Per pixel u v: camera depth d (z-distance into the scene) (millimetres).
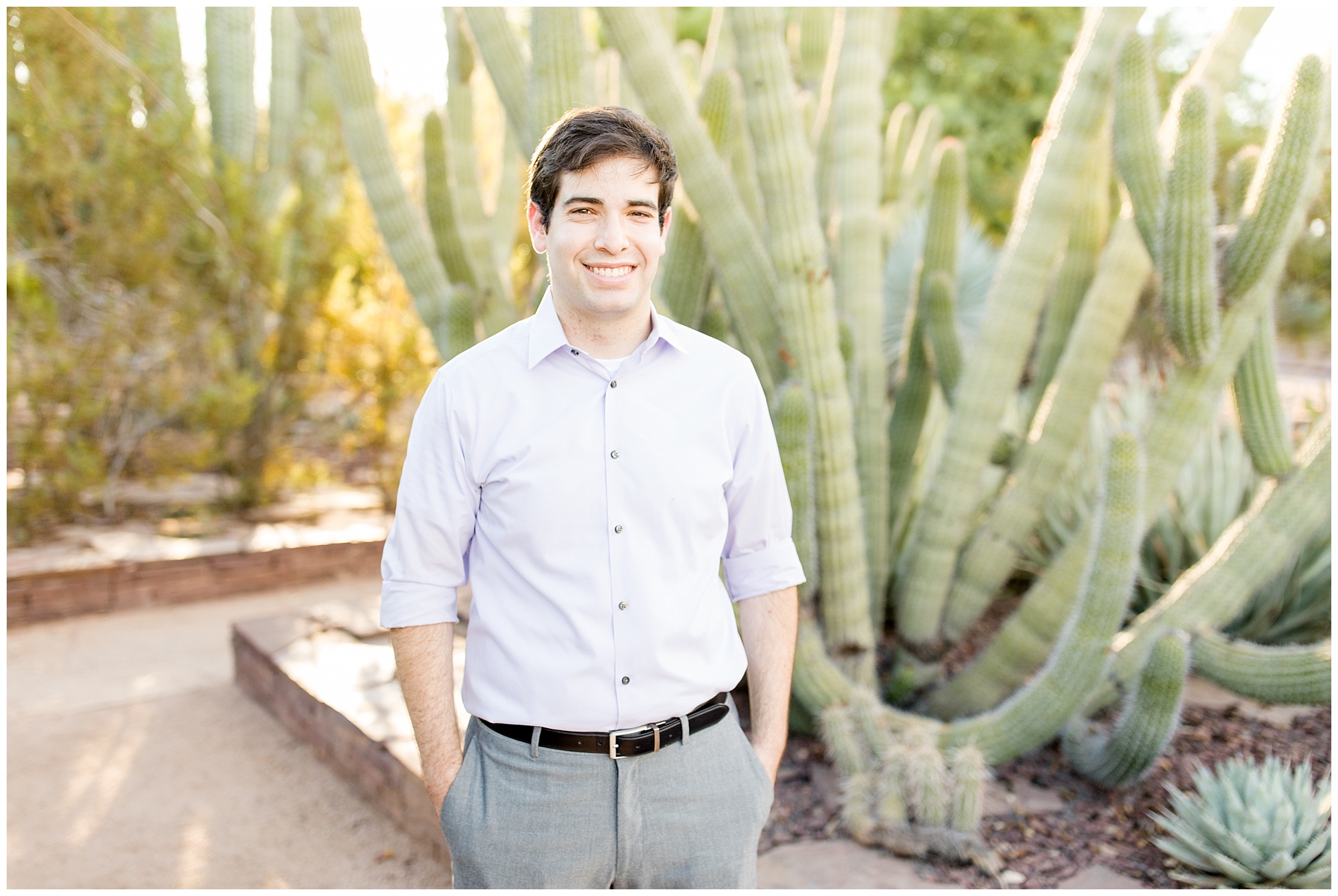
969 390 3289
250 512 6789
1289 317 9891
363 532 6293
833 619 3096
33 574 5074
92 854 2803
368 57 3605
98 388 5930
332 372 6816
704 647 1523
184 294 6234
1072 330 3508
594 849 1458
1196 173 2523
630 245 1427
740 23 2730
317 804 3125
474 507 1496
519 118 2980
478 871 1472
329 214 6910
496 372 1473
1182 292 2660
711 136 3164
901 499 4031
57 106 5680
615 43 2803
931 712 3418
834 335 2850
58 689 4160
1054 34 13328
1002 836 2637
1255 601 3881
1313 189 2699
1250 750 3135
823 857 2555
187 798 3160
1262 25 2900
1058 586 3107
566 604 1444
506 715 1461
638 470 1469
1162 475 2879
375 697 3434
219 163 6488
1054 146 3062
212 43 7391
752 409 1593
